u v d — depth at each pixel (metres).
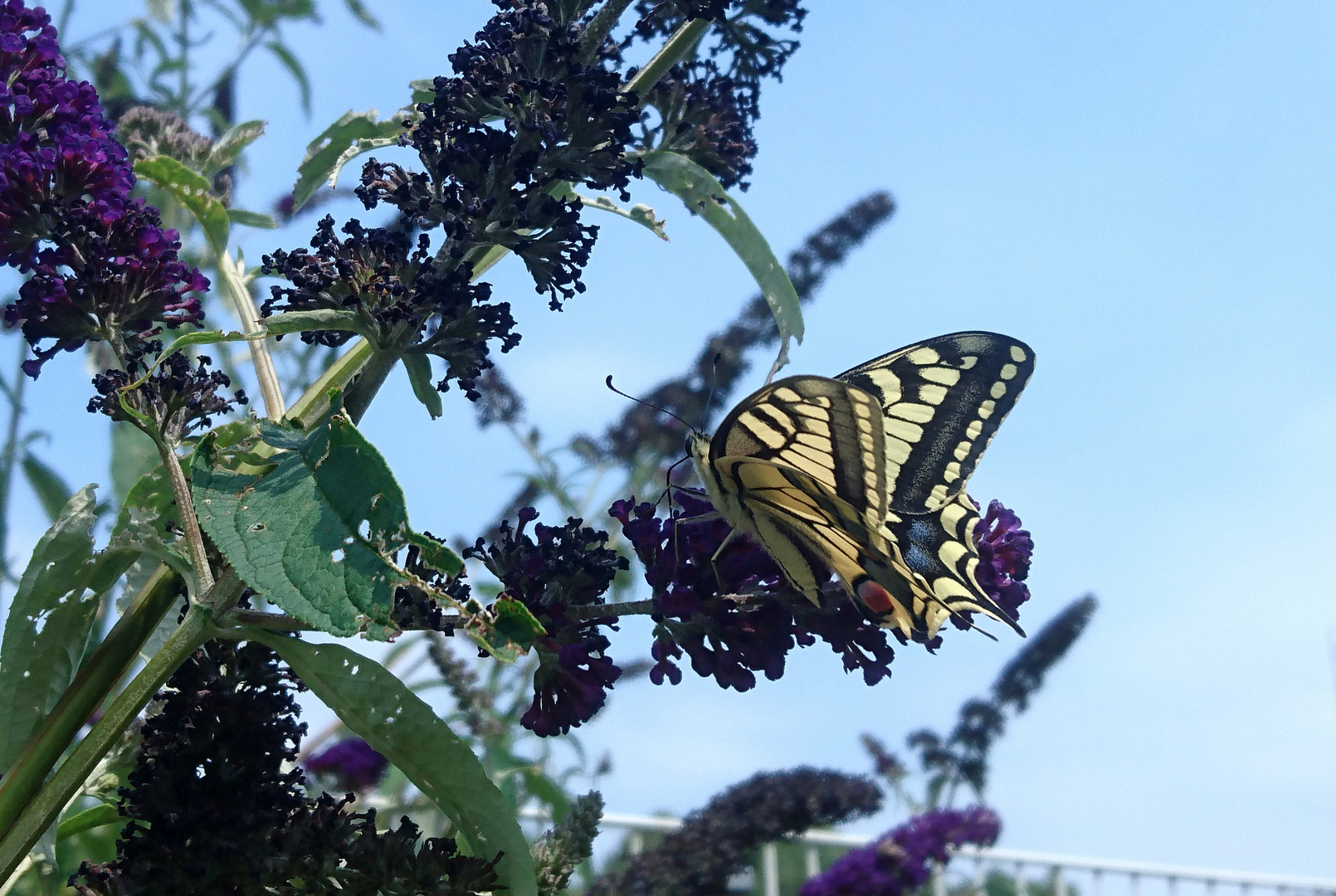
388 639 0.17
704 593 0.21
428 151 0.20
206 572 0.18
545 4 0.21
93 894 0.18
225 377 0.19
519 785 0.35
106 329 0.19
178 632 0.18
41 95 0.20
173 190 0.23
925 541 0.23
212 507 0.17
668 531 0.21
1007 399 0.23
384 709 0.18
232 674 0.19
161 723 0.19
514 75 0.20
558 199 0.22
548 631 0.20
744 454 0.24
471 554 0.20
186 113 0.45
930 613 0.22
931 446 0.23
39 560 0.19
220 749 0.19
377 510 0.17
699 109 0.24
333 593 0.17
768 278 0.24
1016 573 0.23
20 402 0.35
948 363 0.24
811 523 0.22
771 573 0.21
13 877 0.20
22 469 0.35
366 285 0.19
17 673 0.19
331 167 0.25
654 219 0.23
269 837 0.18
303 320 0.19
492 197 0.20
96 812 0.21
